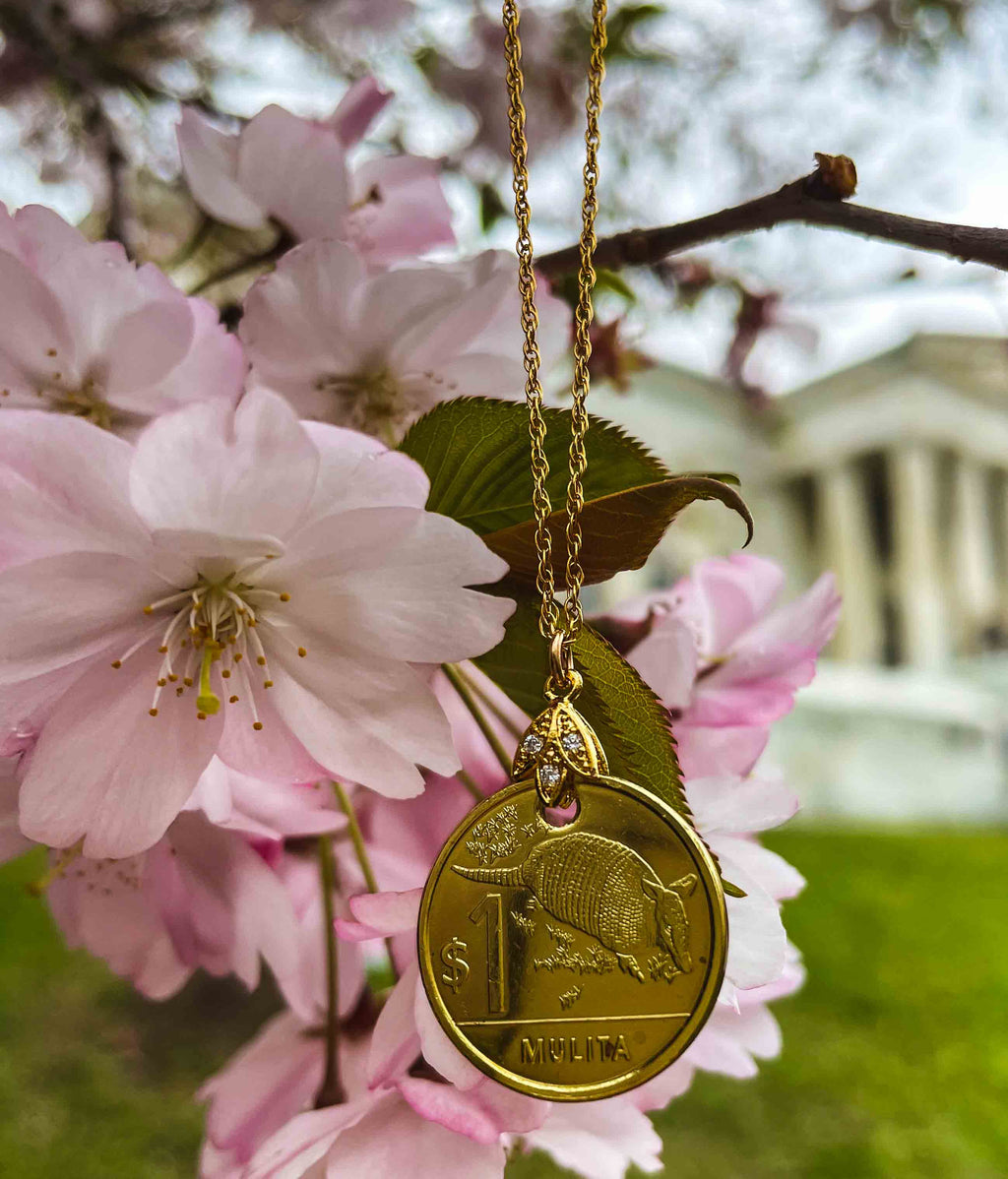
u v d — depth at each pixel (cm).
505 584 8
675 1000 8
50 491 7
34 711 8
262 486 7
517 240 9
